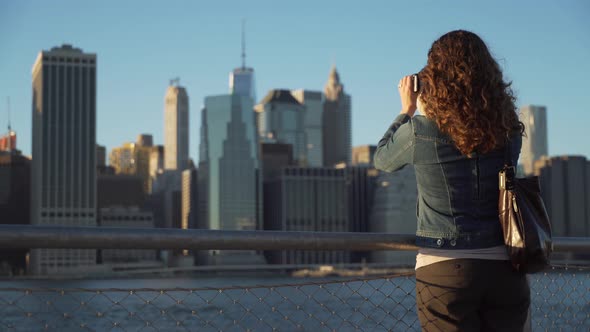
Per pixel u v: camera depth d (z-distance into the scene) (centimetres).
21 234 352
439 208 352
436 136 348
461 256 343
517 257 336
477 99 339
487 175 349
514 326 349
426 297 353
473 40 353
